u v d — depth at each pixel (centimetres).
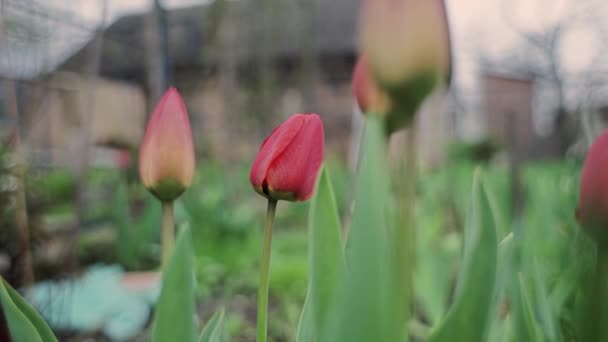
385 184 26
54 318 110
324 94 694
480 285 29
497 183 192
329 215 33
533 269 44
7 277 100
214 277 166
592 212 28
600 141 28
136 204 250
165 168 39
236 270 175
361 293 27
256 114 333
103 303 128
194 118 303
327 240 33
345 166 470
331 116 664
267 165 38
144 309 128
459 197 176
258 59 328
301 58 368
